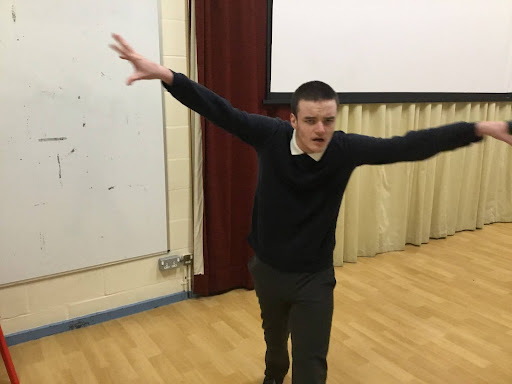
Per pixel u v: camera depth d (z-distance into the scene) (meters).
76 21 2.17
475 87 3.75
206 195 2.68
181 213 2.71
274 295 1.50
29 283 2.30
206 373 2.06
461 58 3.60
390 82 3.30
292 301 1.46
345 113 3.14
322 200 1.37
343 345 2.29
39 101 2.15
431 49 3.43
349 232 3.34
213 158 2.62
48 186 2.25
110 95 2.33
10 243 2.21
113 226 2.48
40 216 2.26
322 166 1.33
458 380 2.02
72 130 2.26
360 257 3.52
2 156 2.11
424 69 3.44
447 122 3.75
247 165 2.76
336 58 3.02
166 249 2.69
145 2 2.34
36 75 2.12
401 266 3.34
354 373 2.07
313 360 1.39
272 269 1.47
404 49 3.30
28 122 2.14
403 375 2.05
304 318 1.42
